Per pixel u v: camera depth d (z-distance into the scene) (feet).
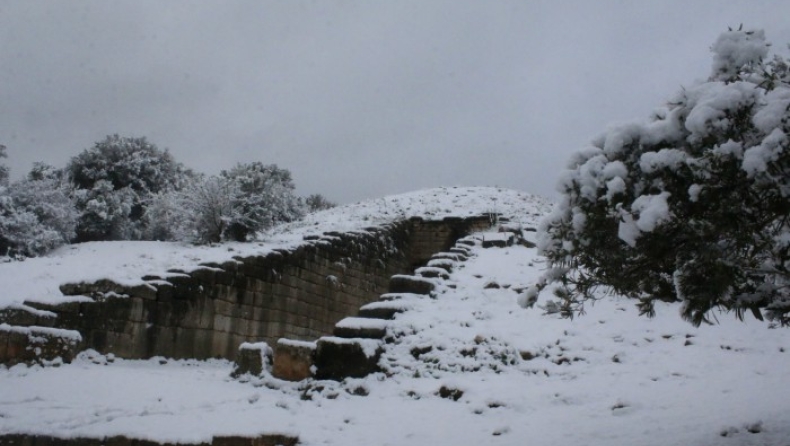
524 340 26.17
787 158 8.99
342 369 24.76
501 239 49.19
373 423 19.36
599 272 12.49
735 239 10.50
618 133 11.03
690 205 10.28
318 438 17.87
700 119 9.96
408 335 27.35
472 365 24.62
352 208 79.56
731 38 10.87
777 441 13.93
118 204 67.46
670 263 11.70
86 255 46.91
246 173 54.80
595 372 23.13
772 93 9.63
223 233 50.26
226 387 24.54
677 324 26.99
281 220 65.67
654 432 15.97
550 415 18.85
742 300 12.13
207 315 34.30
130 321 29.96
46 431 18.20
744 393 19.13
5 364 25.94
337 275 47.91
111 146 74.38
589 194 11.25
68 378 24.56
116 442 17.66
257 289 38.34
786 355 23.00
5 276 37.99
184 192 52.21
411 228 66.85
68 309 27.99
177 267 34.60
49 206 52.95
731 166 9.66
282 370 25.30
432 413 20.16
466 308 30.86
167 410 20.66
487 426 18.37
